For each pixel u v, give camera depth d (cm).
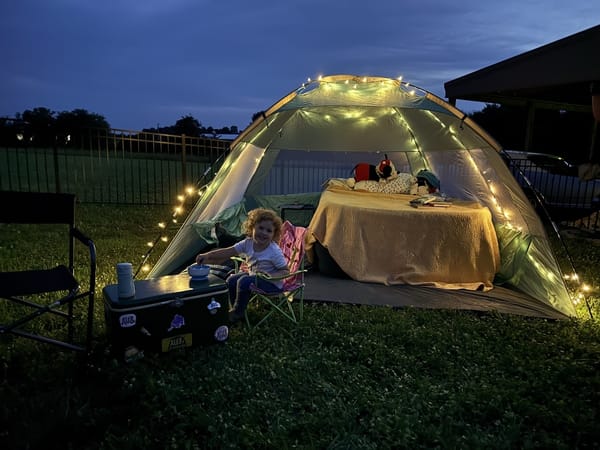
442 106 471
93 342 311
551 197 958
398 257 477
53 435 218
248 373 280
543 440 230
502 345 338
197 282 321
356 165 673
